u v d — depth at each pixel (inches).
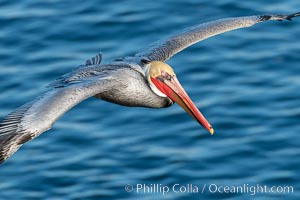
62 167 1016.2
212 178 1000.9
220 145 1035.9
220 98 1100.5
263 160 1016.2
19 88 1117.1
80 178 1003.9
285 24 1223.5
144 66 719.7
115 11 1255.5
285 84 1120.2
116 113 1081.4
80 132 1056.8
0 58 1168.8
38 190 994.7
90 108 1088.8
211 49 1179.9
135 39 1206.9
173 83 711.7
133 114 1078.4
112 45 1196.5
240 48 1183.6
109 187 993.5
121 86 689.6
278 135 1043.3
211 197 990.4
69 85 655.8
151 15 1246.9
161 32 1217.4
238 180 999.6
